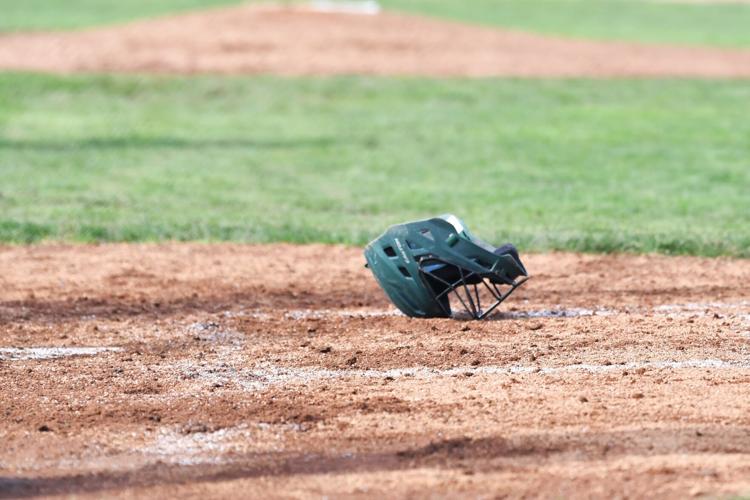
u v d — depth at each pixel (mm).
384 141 58250
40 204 41406
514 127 62594
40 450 18453
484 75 80750
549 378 22047
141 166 50594
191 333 25750
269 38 88000
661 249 34719
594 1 154000
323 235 36531
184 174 48750
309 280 31078
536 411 19953
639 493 16188
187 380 22219
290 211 41031
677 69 85938
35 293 29453
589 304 28359
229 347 24609
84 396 21234
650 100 72438
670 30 118875
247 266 32719
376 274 26672
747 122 64312
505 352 23922
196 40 86938
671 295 29312
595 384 21609
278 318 27062
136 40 87062
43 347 24656
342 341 24938
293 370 22859
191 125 62750
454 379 22062
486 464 17484
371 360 23453
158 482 17125
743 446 18078
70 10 127500
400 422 19547
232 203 42531
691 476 16734
